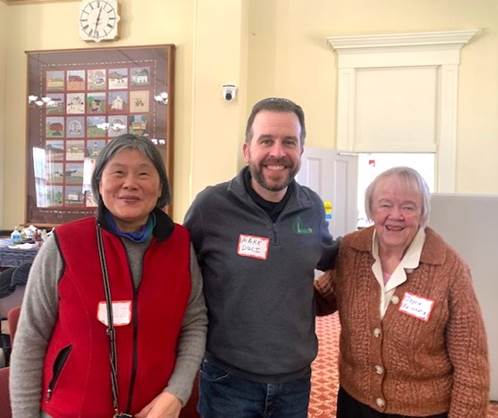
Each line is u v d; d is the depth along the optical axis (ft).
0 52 18.21
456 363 4.25
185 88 17.38
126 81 17.46
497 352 8.77
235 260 4.48
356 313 4.64
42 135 18.02
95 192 4.07
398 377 4.42
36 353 3.75
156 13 17.51
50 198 18.03
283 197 4.79
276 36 18.76
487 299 8.72
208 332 4.64
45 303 3.74
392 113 18.31
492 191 17.56
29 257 12.56
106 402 3.65
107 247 3.84
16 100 18.51
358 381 4.66
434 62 17.76
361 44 18.08
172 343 4.05
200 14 16.79
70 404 3.60
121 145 4.00
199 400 4.98
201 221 4.71
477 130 17.61
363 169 22.66
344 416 4.88
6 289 8.99
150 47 17.25
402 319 4.33
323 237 5.01
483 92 17.53
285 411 4.58
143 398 3.79
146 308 3.81
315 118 18.70
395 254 4.60
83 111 17.74
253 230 4.56
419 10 17.88
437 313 4.25
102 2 17.51
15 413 3.65
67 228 3.90
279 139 4.48
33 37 18.33
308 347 4.72
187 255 4.29
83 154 17.76
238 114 16.58
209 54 16.75
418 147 18.13
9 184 18.65
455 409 4.22
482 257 8.71
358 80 18.53
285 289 4.51
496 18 17.39
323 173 17.81
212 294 4.61
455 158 17.75
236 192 4.70
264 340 4.44
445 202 8.81
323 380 9.62
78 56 17.71
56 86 17.88
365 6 18.25
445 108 17.75
